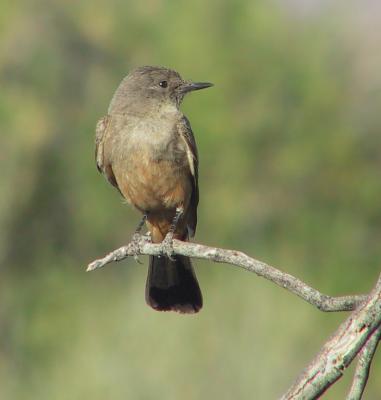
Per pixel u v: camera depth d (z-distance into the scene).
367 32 16.28
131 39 16.98
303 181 15.88
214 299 14.55
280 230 15.78
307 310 14.13
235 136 15.70
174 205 8.92
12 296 16.81
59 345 16.16
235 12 16.06
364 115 16.03
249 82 15.90
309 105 15.88
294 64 16.00
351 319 5.01
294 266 15.56
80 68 17.27
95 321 16.00
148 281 8.62
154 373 14.29
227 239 15.84
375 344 5.12
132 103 9.00
